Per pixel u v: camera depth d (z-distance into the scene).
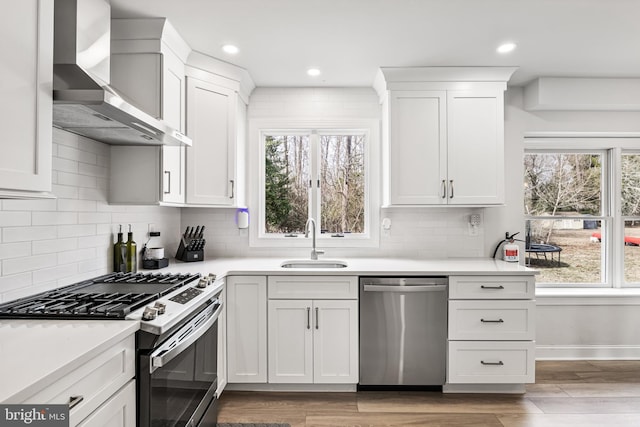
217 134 2.59
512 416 2.19
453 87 2.74
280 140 3.24
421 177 2.74
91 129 1.74
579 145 3.25
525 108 3.10
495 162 2.74
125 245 2.21
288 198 3.24
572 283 3.29
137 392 1.25
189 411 1.59
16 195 1.06
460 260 2.92
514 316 2.40
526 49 2.42
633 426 2.09
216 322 2.02
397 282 2.40
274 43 2.33
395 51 2.44
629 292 3.08
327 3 1.88
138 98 2.09
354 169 3.23
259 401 2.37
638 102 2.91
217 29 2.15
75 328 1.18
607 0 1.85
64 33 1.57
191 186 2.45
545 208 3.31
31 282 1.58
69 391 0.94
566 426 2.09
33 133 1.12
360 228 3.23
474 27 2.13
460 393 2.47
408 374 2.42
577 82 2.90
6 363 0.91
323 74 2.84
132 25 2.05
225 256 3.14
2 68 0.99
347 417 2.18
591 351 3.04
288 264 2.85
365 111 3.13
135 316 1.30
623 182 3.29
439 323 2.41
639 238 3.27
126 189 2.14
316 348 2.42
